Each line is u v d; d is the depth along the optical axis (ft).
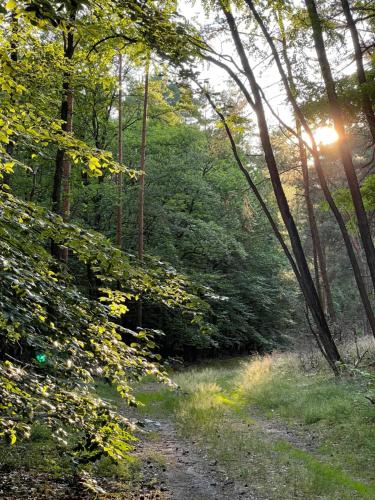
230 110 45.50
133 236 78.89
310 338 108.06
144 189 77.51
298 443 28.78
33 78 28.35
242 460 25.52
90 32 10.65
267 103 43.57
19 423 11.73
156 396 45.70
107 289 16.99
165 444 29.40
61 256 36.70
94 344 14.66
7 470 20.39
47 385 12.90
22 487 18.56
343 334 72.33
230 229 94.68
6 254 13.05
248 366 62.34
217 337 95.76
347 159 35.86
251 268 104.63
